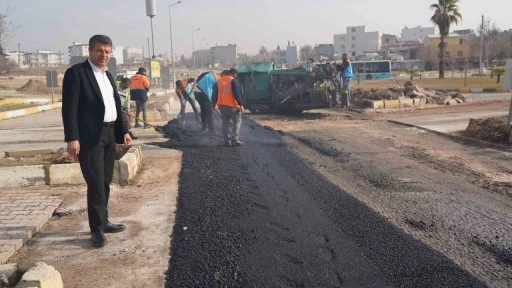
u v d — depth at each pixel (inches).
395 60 3698.3
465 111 637.9
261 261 163.2
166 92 1497.3
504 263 161.5
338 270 156.4
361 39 5300.2
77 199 240.4
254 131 489.1
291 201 232.7
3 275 139.3
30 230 190.4
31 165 279.6
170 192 253.6
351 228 194.4
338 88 678.5
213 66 4670.3
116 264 163.6
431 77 2052.2
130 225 202.4
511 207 222.8
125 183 269.7
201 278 151.8
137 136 455.2
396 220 205.0
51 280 133.4
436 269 156.1
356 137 441.1
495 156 343.0
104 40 176.7
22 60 4712.1
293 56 4375.0
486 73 2235.5
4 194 249.4
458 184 266.2
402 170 302.0
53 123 632.4
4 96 1192.8
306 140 424.8
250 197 239.0
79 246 180.5
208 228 195.0
